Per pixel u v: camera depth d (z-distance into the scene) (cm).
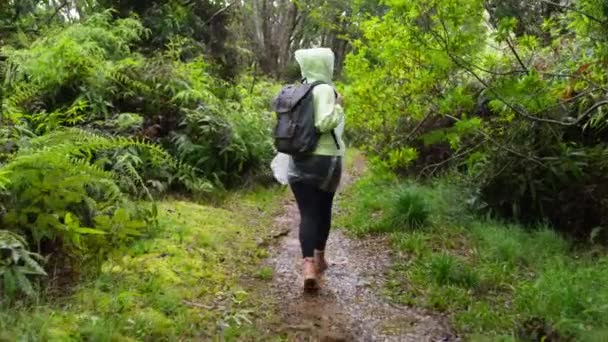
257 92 1252
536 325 362
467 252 521
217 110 732
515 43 556
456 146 586
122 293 337
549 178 570
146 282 377
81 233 359
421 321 388
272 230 581
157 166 622
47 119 521
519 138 570
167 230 488
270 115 953
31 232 356
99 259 364
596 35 450
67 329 293
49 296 328
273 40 2380
